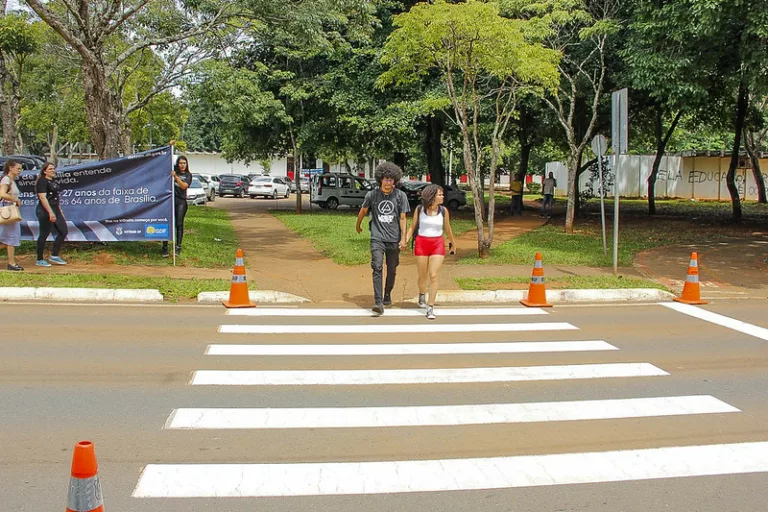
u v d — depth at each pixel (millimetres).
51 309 8758
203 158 62969
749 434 4898
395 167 8992
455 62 12789
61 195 11852
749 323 8820
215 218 22891
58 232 11438
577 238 17828
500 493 3898
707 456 4480
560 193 46938
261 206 32188
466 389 5840
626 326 8555
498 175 51531
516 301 10312
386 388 5820
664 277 12305
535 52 12742
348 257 13383
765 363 6859
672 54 14945
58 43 20875
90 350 6773
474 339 7688
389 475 4094
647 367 6637
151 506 3633
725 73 15805
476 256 14211
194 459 4262
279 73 23906
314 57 24453
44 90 25844
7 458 4203
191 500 3719
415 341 7520
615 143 11867
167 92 28875
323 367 6398
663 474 4195
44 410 5078
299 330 7938
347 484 3961
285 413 5141
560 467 4266
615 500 3838
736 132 23109
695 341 7781
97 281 9984
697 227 21406
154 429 4754
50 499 3668
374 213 9070
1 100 20469
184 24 17016
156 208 11984
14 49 20969
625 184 43344
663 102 19250
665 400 5641
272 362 6531
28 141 43938
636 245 16391
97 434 4637
